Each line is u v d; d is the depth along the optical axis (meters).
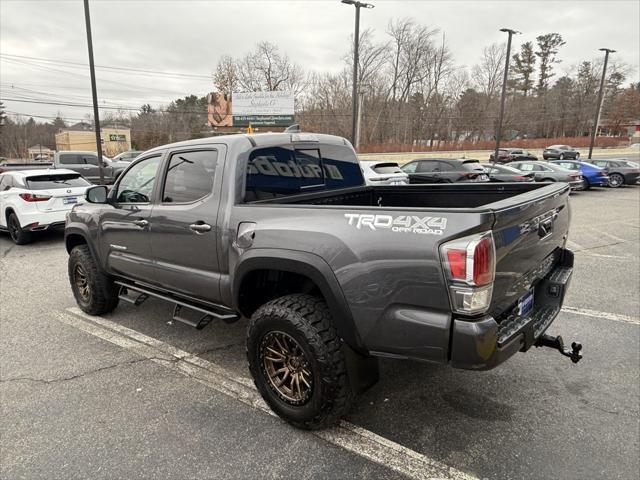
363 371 2.52
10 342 4.02
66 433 2.69
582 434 2.63
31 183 8.61
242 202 2.99
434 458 2.44
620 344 3.82
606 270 6.16
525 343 2.44
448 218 2.04
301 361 2.57
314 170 3.65
